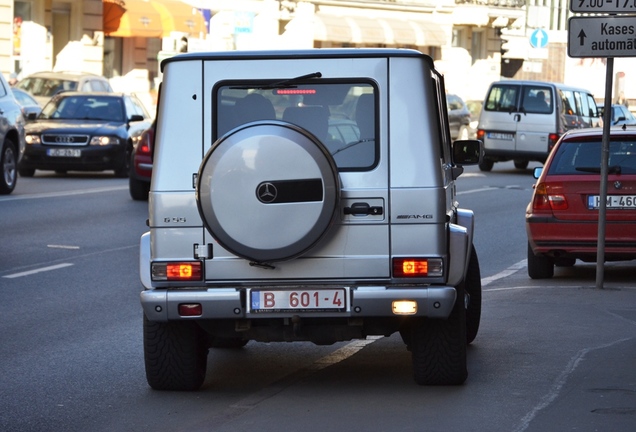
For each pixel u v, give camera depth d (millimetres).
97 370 11633
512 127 44469
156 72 66938
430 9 87375
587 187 17625
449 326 10312
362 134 10031
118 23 61312
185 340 10414
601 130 18312
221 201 9719
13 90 40969
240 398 10406
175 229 10039
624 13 16703
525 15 95375
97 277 17922
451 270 10102
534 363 11555
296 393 10469
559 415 9406
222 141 9727
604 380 10719
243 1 72125
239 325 10172
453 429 9016
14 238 22203
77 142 34906
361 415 9531
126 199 29797
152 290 10016
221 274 10008
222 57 10086
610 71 16781
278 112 10102
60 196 30172
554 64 100938
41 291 16625
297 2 75875
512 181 40562
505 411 9570
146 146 29375
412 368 11477
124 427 9422
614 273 19469
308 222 9695
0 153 29578
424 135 9984
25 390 10773
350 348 12812
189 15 64000
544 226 17812
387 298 9812
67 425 9508
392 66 10031
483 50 93938
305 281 9984
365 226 9945
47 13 58281
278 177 9672
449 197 10961
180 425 9438
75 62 60375
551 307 15188
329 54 10062
